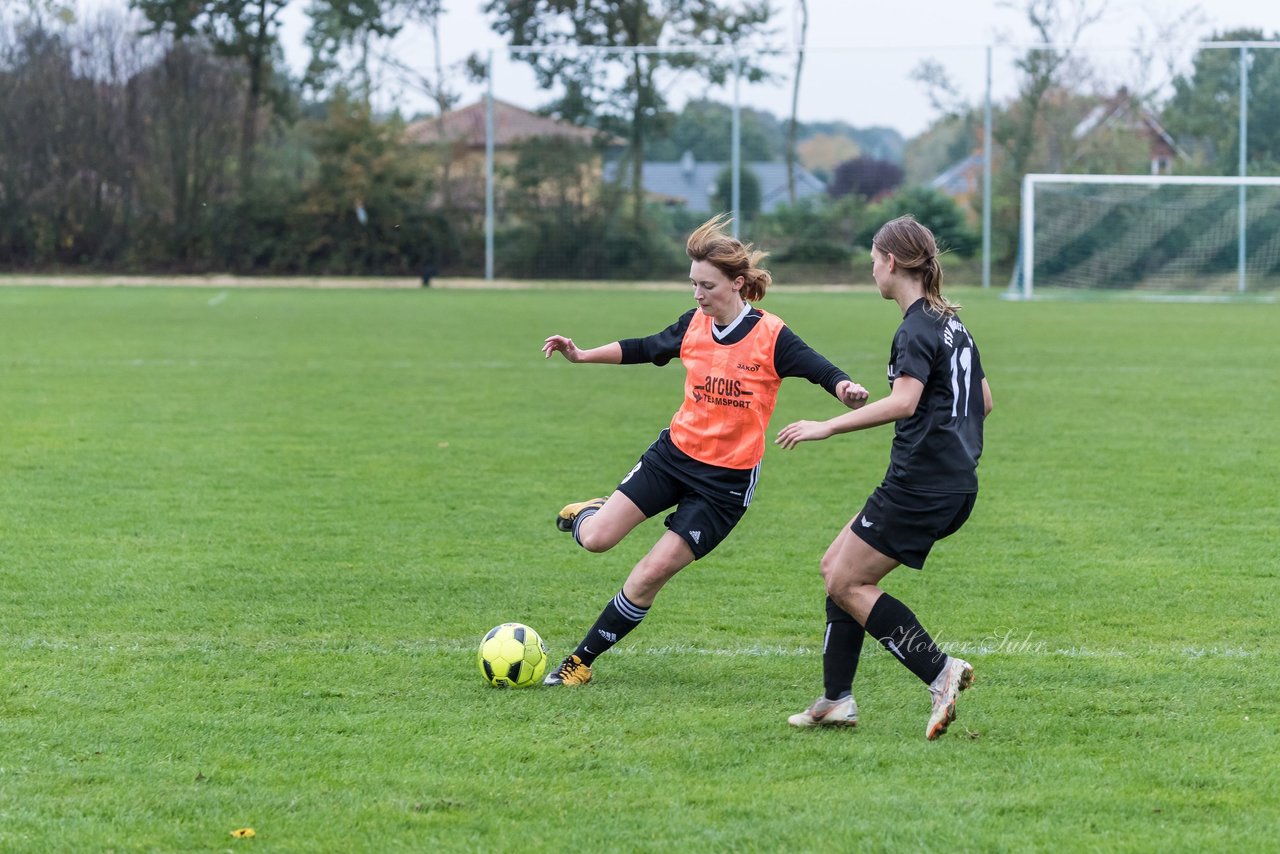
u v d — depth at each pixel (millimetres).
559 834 8797
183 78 106250
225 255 107625
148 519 19594
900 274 10641
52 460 24328
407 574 16562
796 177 98500
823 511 20766
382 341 49625
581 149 98625
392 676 12508
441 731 10906
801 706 11727
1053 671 12727
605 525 12227
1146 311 70938
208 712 11336
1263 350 47500
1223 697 11922
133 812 9156
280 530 19000
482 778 9820
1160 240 91250
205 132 107312
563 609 15078
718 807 9266
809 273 98062
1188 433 28562
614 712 11492
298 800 9367
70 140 105500
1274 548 18078
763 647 13656
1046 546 18281
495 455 25562
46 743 10508
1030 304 77625
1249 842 8672
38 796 9430
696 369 12055
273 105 110750
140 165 107062
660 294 86500
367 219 106562
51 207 106188
